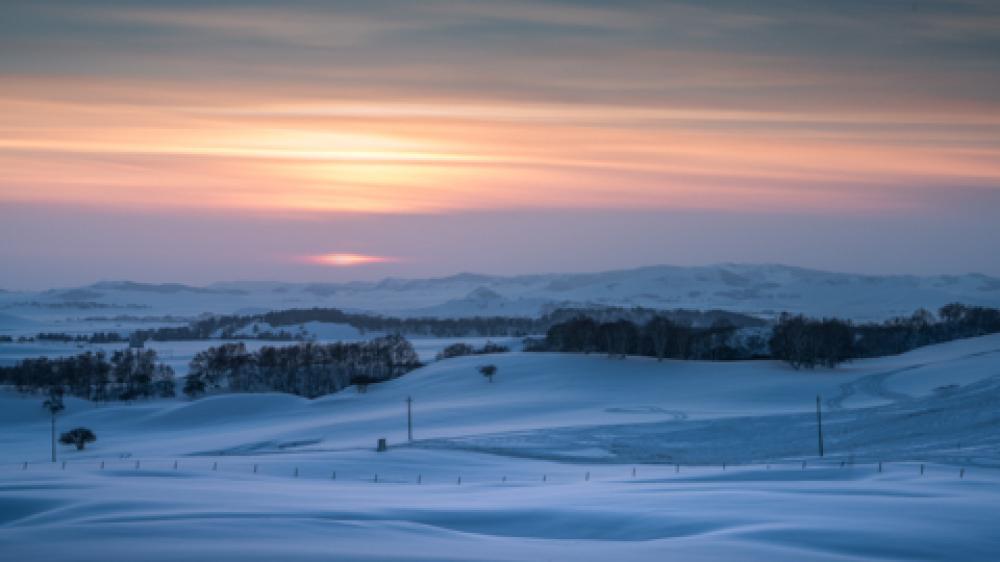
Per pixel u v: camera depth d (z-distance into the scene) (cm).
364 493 7044
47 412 18650
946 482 6888
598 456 10125
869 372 18288
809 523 5047
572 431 11944
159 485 7119
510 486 7700
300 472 8850
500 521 5575
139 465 9300
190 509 5691
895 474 7562
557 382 18225
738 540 4641
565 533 5297
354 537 4691
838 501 5828
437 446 10806
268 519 5128
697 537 4806
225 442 13262
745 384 17300
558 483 7919
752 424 12069
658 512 5550
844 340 19962
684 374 18738
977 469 7875
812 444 10425
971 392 12900
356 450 10688
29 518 5569
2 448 14050
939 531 4897
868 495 6212
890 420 11381
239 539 4484
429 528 5138
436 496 6831
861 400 14825
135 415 17650
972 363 17388
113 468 8750
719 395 16212
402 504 6216
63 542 4356
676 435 11550
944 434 10144
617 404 15350
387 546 4422
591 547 4553
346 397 18400
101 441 14862
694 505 5784
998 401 11650
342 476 8706
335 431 13600
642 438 11362
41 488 6788
